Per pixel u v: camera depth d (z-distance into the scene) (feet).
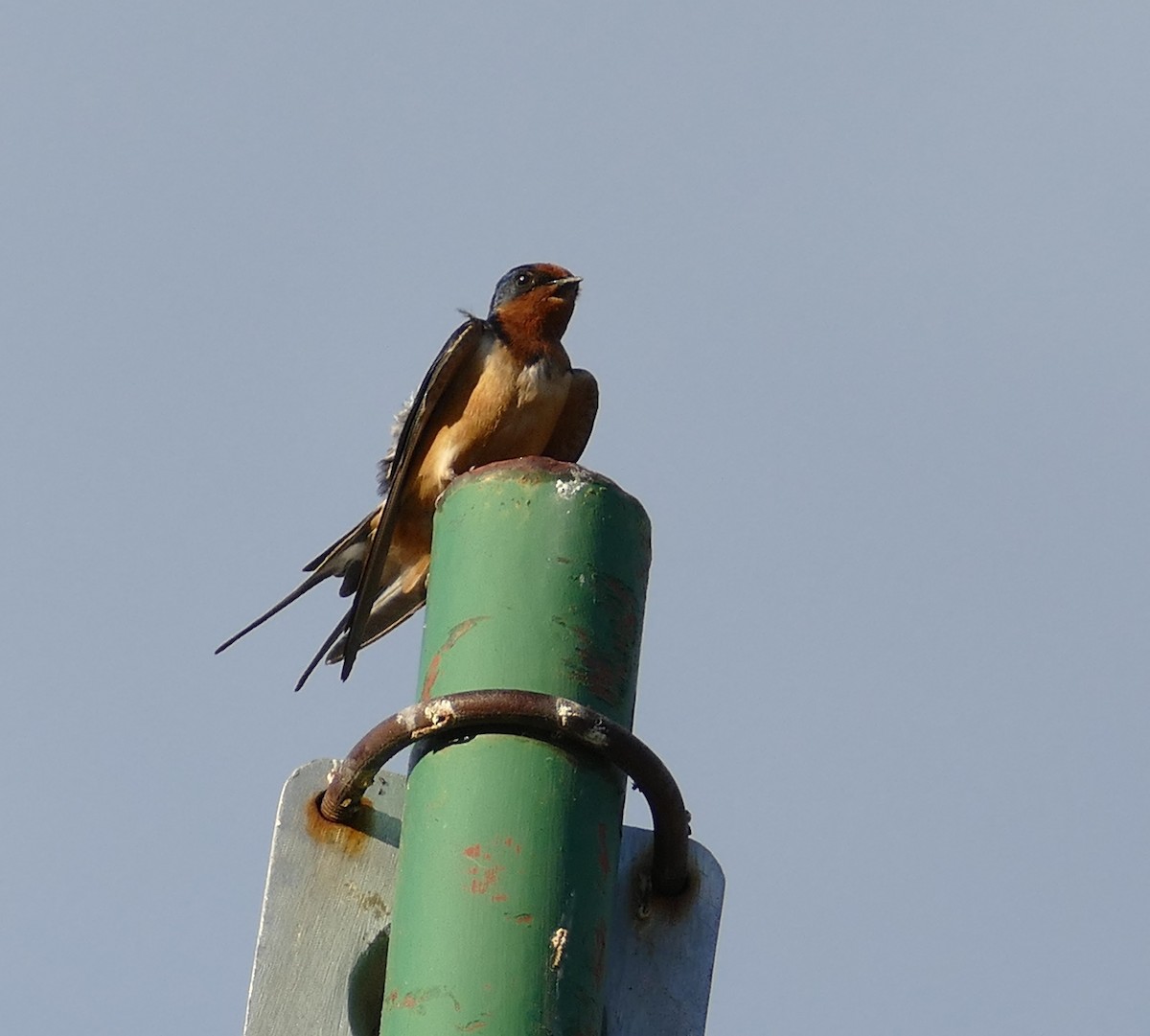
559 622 23.27
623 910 24.61
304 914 23.77
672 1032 23.75
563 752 22.21
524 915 21.03
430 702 22.36
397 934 21.71
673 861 23.98
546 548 23.76
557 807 21.80
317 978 23.35
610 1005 23.94
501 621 23.29
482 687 22.88
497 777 21.90
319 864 24.16
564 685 22.90
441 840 21.67
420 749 22.81
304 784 24.73
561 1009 20.63
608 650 23.45
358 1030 23.09
